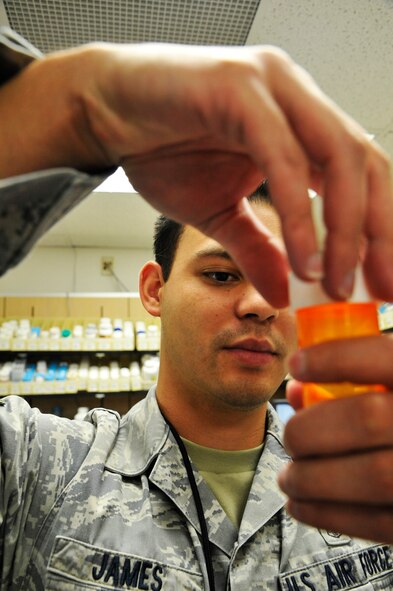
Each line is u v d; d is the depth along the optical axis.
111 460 0.91
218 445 0.96
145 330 3.46
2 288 4.24
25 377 3.10
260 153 0.30
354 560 0.87
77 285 4.38
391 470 0.29
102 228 4.05
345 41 2.02
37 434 0.88
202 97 0.31
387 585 0.88
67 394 3.18
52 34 1.86
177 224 0.98
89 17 1.79
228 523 0.84
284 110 0.31
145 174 0.41
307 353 0.32
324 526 0.32
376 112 2.55
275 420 1.09
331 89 2.34
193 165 0.39
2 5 1.73
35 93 0.36
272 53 0.32
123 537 0.78
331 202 0.31
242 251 0.44
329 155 0.31
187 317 0.89
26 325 3.31
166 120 0.33
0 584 0.73
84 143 0.36
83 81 0.34
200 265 0.89
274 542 0.85
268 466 0.95
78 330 3.29
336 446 0.30
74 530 0.77
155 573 0.75
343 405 0.30
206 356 0.86
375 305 0.35
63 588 0.71
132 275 4.49
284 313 0.88
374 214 0.32
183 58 0.32
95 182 0.37
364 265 0.33
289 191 0.30
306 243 0.29
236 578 0.78
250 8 1.80
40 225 0.37
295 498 0.32
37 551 0.75
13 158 0.37
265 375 0.86
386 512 0.30
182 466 0.89
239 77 0.31
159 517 0.83
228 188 0.41
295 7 1.82
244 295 0.87
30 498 0.80
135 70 0.32
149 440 0.94
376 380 0.30
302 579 0.81
